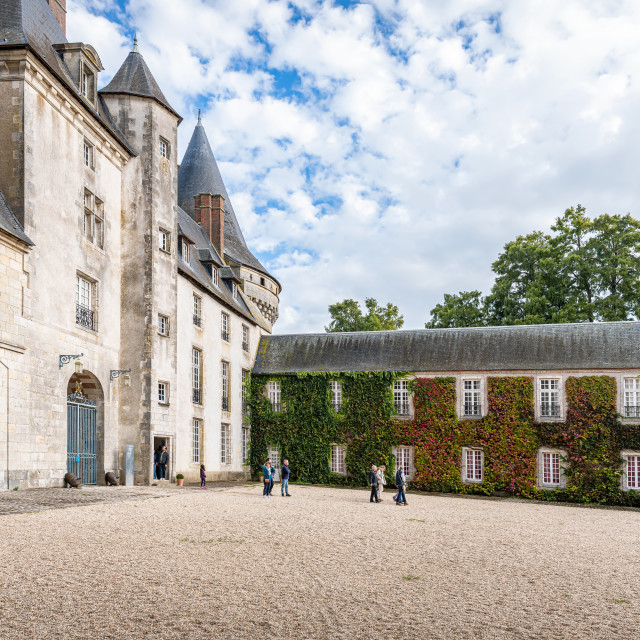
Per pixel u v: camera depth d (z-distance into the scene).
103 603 8.20
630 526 21.72
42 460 20.53
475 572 11.20
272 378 40.31
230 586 9.32
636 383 34.56
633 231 48.22
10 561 9.97
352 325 59.75
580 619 8.55
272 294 51.25
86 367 23.78
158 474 26.81
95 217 25.47
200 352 32.91
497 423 36.19
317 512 19.34
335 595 9.16
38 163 20.94
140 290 27.09
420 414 37.53
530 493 35.25
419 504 26.64
